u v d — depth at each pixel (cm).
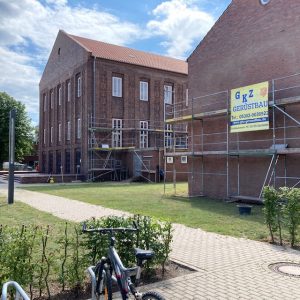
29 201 1683
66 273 541
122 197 1839
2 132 5000
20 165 5897
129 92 3666
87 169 3388
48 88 4400
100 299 462
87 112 3416
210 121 1898
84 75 3478
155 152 3184
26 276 487
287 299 508
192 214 1259
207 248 794
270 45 1603
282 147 1516
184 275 613
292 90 1505
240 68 1738
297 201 816
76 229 580
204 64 1941
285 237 898
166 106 3928
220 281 582
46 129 4475
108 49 3828
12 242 485
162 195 1952
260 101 1552
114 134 3550
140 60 3869
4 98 5072
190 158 2014
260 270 640
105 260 429
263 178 1605
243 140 1706
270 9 1611
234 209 1395
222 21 1842
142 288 551
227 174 1769
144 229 602
